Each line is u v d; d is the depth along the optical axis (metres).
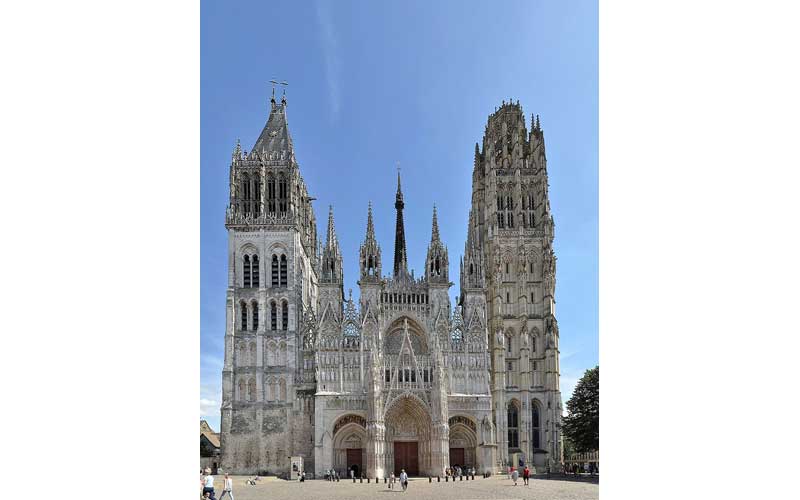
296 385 119.12
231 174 127.44
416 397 115.00
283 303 122.94
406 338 118.00
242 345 120.81
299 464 105.19
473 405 117.81
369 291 123.44
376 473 108.00
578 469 121.62
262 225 125.69
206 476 52.06
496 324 129.12
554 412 125.06
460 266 132.38
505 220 137.00
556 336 128.12
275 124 136.50
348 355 118.88
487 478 105.94
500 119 143.38
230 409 116.81
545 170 136.62
